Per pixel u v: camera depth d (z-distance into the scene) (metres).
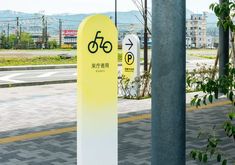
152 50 2.51
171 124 2.46
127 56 14.25
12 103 13.30
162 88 2.46
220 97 13.75
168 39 2.44
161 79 2.46
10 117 10.83
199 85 3.80
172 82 2.45
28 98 14.45
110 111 5.38
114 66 5.36
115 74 5.38
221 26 3.69
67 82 19.95
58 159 6.93
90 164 5.33
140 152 7.37
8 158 6.99
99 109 5.30
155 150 2.51
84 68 5.16
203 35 104.94
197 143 7.94
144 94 14.34
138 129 9.27
